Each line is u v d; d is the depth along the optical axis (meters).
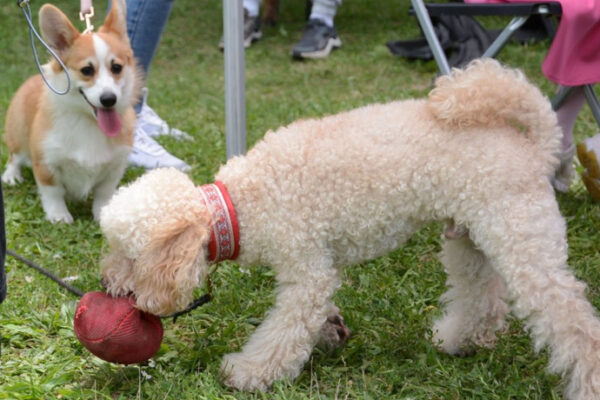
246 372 2.28
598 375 2.04
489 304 2.52
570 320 2.05
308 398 2.25
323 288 2.24
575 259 3.14
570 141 3.71
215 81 6.27
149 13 4.11
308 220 2.21
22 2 2.76
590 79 3.24
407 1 8.43
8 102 5.43
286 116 5.12
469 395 2.29
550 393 2.26
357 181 2.18
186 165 4.19
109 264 2.19
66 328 2.64
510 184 2.11
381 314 2.76
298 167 2.21
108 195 3.72
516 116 2.21
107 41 3.49
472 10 3.15
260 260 2.29
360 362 2.49
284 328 2.25
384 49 6.62
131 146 3.70
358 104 5.31
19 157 4.05
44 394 2.29
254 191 2.22
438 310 2.73
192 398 2.23
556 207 2.17
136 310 2.19
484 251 2.19
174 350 2.54
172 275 2.07
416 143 2.18
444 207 2.19
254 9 7.14
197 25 8.01
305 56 6.60
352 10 8.20
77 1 8.45
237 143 3.25
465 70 2.29
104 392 2.31
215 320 2.72
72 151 3.50
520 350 2.50
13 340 2.58
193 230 2.10
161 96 5.72
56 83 3.44
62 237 3.42
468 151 2.14
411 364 2.44
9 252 2.95
